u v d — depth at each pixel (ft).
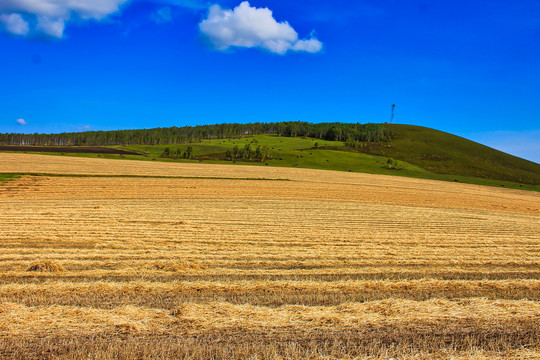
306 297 37.09
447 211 132.57
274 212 108.88
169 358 24.18
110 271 45.21
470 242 73.97
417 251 63.10
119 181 167.53
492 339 28.22
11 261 48.78
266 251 58.85
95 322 29.22
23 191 134.41
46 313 30.50
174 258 53.06
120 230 73.77
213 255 55.16
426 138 522.06
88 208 103.30
